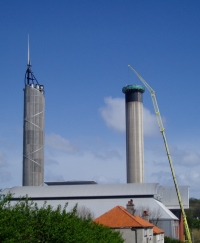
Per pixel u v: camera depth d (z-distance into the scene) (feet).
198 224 627.46
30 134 638.12
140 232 222.69
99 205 490.08
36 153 636.07
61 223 109.91
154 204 476.95
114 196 503.61
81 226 131.03
